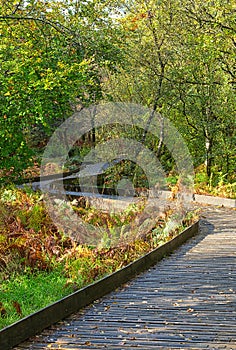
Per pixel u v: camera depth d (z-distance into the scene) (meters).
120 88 21.44
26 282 7.48
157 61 21.06
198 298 6.45
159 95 21.11
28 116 14.73
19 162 15.26
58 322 5.59
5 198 12.27
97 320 5.62
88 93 17.52
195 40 19.39
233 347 4.61
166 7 20.06
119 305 6.23
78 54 15.87
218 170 22.34
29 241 8.87
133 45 20.91
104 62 16.56
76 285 7.32
